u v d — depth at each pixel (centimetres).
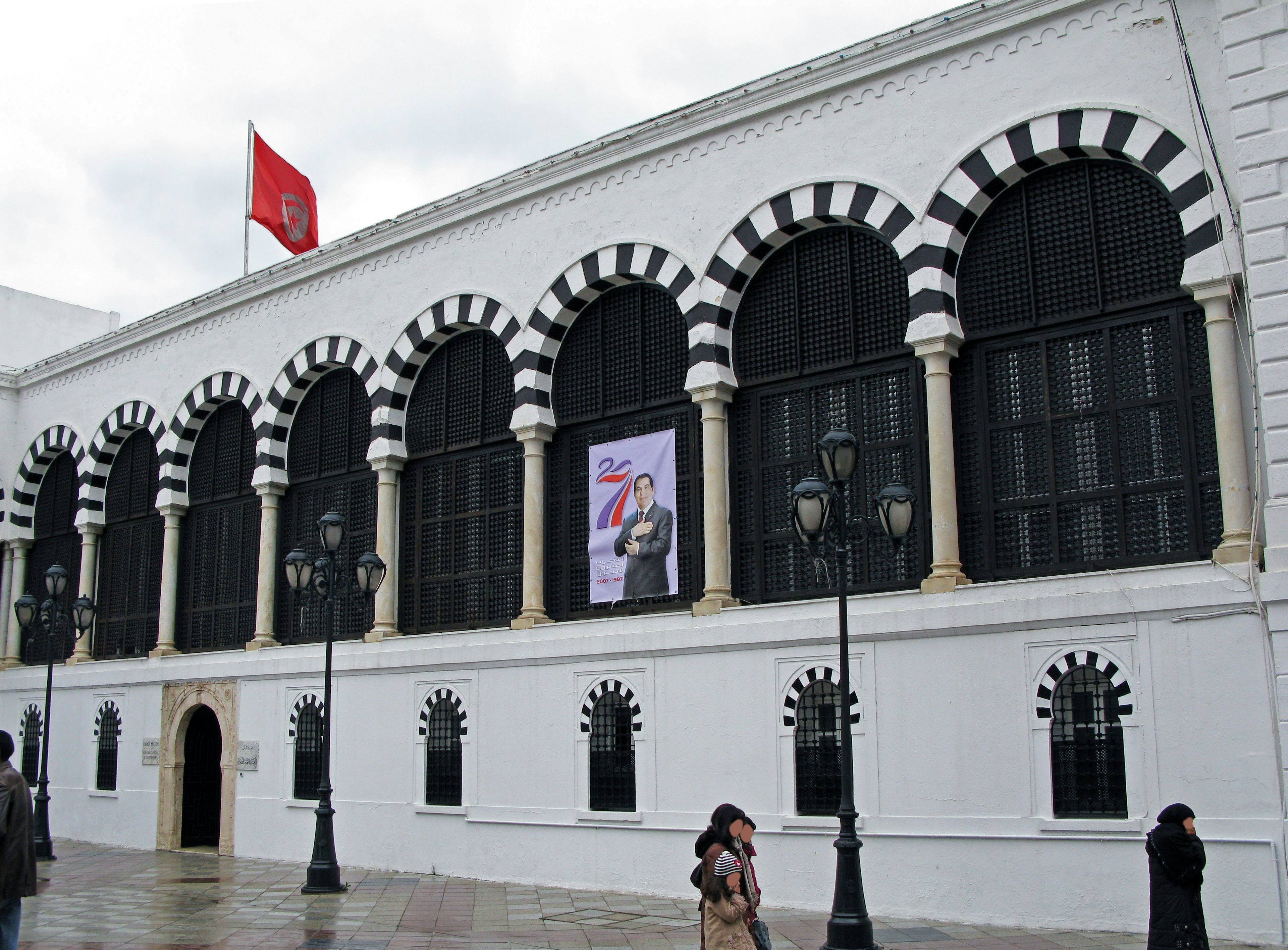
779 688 1570
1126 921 1285
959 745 1420
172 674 2436
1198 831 1254
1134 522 1401
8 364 3316
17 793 1075
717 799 1602
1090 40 1446
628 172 1853
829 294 1664
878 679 1488
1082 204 1476
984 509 1498
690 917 1466
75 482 2898
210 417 2561
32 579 2986
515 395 1964
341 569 2220
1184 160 1366
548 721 1800
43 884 1864
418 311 2111
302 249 2758
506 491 1992
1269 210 1291
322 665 2127
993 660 1412
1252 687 1246
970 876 1386
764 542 1675
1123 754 1325
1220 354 1327
